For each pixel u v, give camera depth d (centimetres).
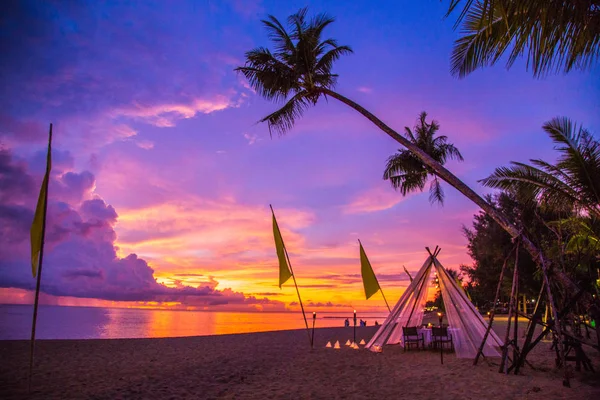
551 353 1164
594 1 506
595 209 934
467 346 1138
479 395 682
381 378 867
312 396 713
